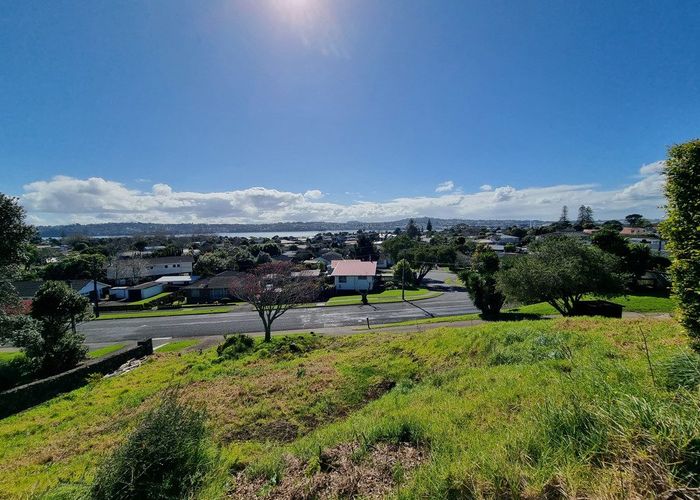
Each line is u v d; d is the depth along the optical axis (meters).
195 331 27.12
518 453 2.72
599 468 2.28
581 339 8.24
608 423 2.58
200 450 4.04
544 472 2.36
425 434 4.21
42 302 16.70
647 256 33.84
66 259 51.56
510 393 5.02
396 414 5.63
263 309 22.84
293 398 9.48
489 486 2.43
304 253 82.50
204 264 59.19
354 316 30.33
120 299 45.50
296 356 16.53
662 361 4.12
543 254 22.34
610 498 1.95
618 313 20.03
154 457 3.54
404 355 12.59
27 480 5.80
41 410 11.84
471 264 54.09
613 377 4.09
